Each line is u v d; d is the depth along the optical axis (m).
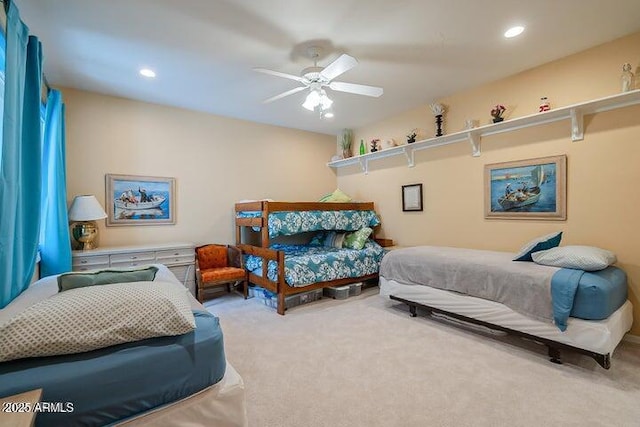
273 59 2.84
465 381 2.05
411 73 3.22
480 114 3.61
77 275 1.67
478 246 3.69
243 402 1.39
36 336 1.05
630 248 2.60
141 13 2.15
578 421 1.65
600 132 2.76
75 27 2.30
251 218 4.14
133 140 3.83
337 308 3.62
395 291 3.46
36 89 1.98
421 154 4.34
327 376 2.13
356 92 2.79
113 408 1.09
